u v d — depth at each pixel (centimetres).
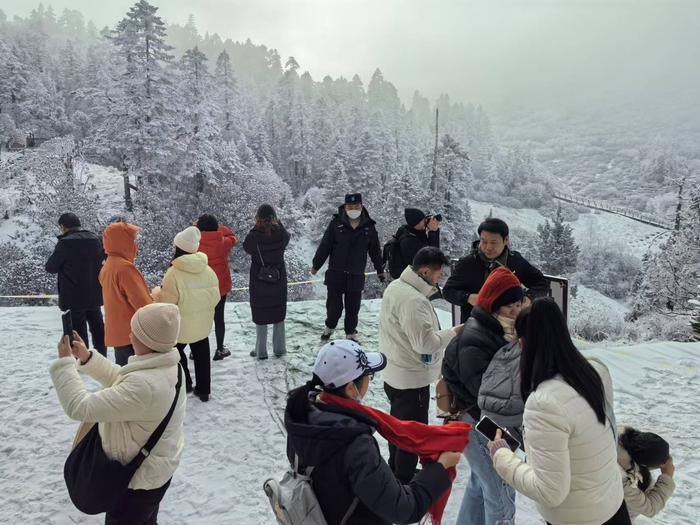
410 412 362
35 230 3844
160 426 262
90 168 5906
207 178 4241
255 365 611
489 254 390
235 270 3769
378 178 7550
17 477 394
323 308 860
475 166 14062
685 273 2328
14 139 6888
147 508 271
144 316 264
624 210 12688
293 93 13500
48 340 699
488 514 279
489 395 261
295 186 9438
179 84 4581
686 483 415
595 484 200
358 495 173
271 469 409
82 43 19025
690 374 642
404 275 353
